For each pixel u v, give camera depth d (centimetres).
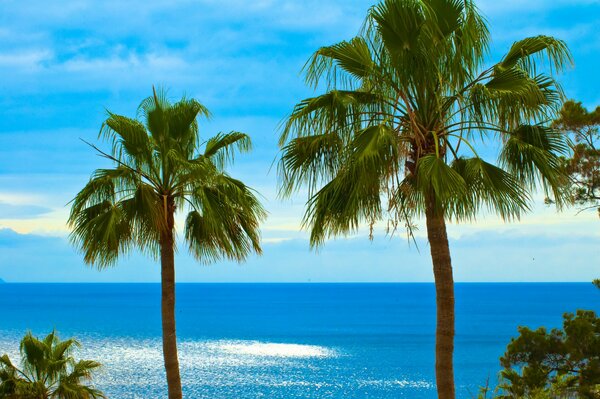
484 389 1506
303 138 1016
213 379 5403
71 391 1602
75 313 14675
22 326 10769
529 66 984
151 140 1389
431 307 18562
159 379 5238
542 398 1366
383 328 10919
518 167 1002
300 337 9250
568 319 1410
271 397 4666
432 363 6538
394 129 994
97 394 1700
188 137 1427
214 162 1456
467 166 995
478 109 974
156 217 1315
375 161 925
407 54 955
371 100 1028
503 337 9312
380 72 987
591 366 1323
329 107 997
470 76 995
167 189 1382
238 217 1398
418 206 983
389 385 5225
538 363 1395
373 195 952
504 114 959
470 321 12412
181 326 11281
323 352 7394
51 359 1647
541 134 1008
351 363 6488
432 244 990
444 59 974
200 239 1479
